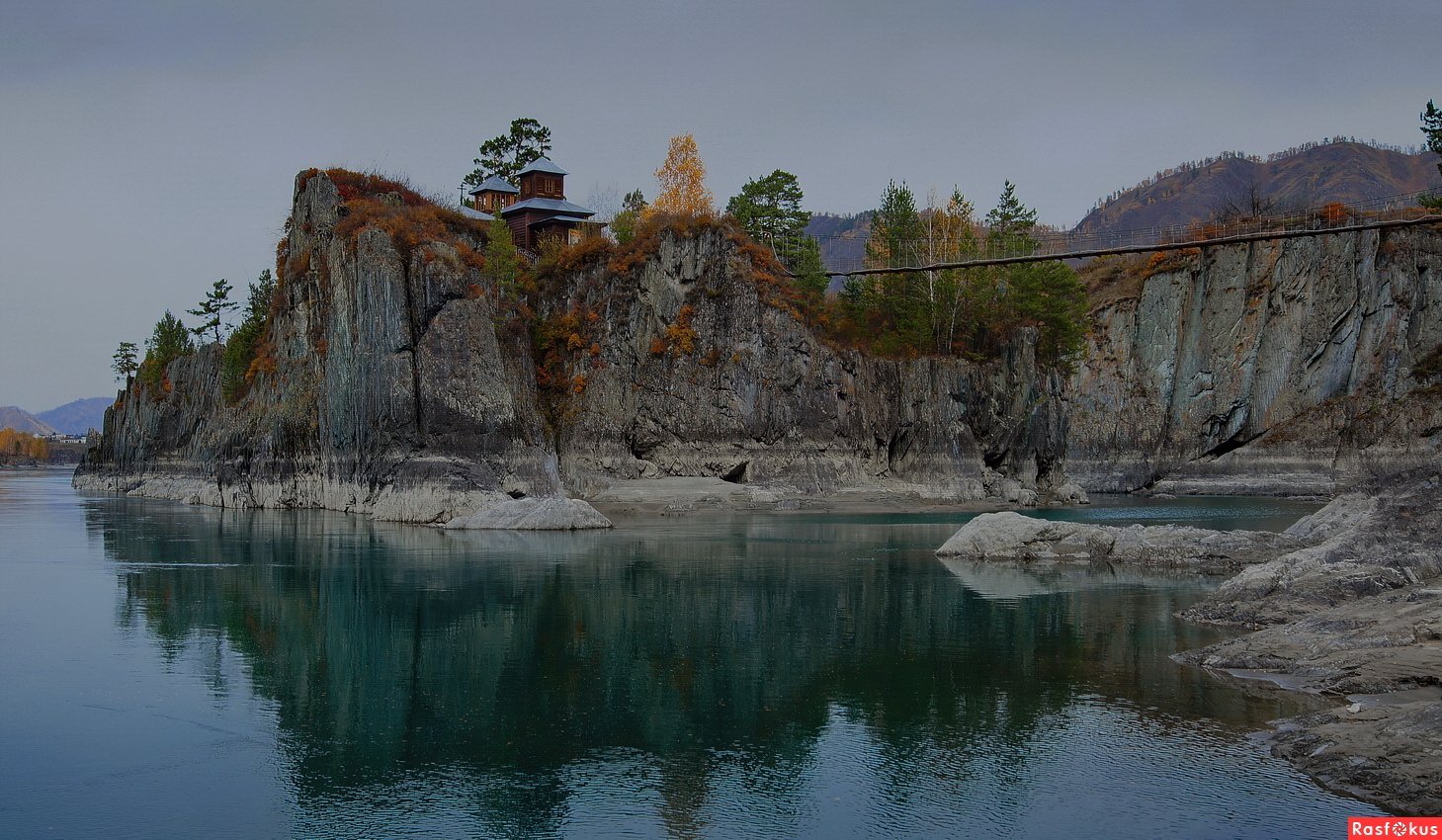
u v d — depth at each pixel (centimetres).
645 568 4575
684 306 9044
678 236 9162
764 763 2002
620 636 3119
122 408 15200
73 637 3117
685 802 1806
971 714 2298
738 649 2948
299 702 2427
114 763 2016
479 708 2372
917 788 1864
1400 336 12781
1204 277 14162
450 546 5456
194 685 2573
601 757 2038
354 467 7706
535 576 4328
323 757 2042
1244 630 3159
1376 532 3650
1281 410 13388
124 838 1667
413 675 2667
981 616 3434
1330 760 1884
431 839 1659
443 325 7500
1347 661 2467
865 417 9350
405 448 7344
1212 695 2406
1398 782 1747
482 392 7462
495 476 7344
